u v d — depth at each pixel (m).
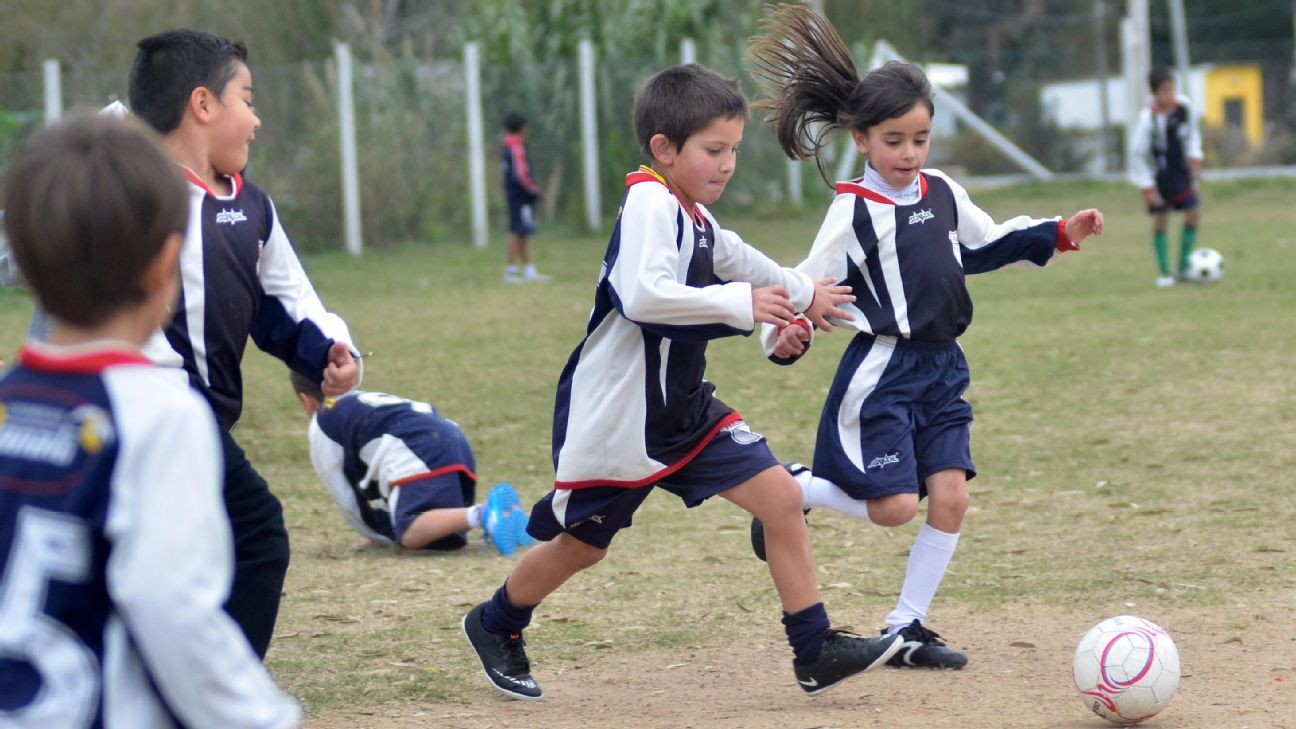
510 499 13.46
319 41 56.97
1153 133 32.12
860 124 10.00
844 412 9.95
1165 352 23.58
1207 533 13.09
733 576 12.38
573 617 11.22
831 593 11.70
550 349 26.02
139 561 4.17
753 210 53.84
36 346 4.50
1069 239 10.19
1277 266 35.06
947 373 10.02
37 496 4.30
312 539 14.27
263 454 18.23
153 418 4.33
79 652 4.30
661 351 8.52
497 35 50.78
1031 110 76.25
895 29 77.38
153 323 4.62
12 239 4.39
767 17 10.77
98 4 51.66
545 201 51.25
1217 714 8.47
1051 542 13.06
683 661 10.10
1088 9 109.81
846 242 9.95
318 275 39.94
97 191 4.32
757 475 8.72
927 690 9.27
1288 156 74.94
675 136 8.53
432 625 11.11
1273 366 21.89
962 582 11.88
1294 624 10.35
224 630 4.30
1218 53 101.88
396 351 25.95
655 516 14.84
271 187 45.75
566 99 50.62
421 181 47.91
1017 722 8.48
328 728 8.71
